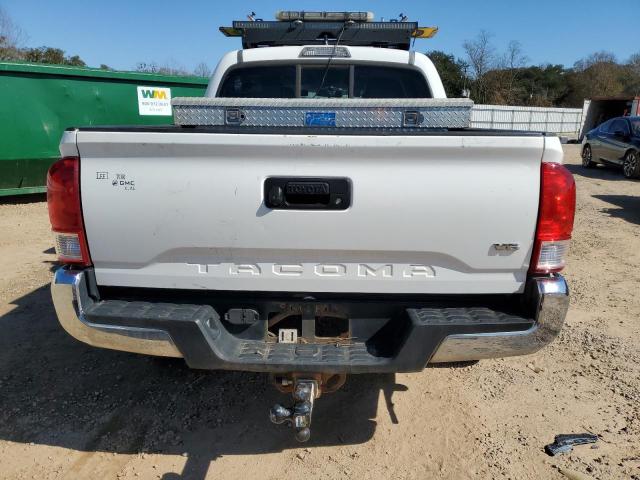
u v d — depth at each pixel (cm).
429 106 278
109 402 341
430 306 257
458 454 296
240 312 260
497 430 317
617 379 374
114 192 243
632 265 648
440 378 375
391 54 431
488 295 257
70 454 292
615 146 1486
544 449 300
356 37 486
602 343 429
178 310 251
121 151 239
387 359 246
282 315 263
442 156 233
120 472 279
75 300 247
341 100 281
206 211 242
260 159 237
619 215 951
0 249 680
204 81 1184
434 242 242
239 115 285
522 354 248
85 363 389
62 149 242
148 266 254
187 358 248
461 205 237
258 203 241
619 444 304
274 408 241
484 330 241
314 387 248
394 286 251
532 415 331
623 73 5747
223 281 254
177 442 304
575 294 543
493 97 4812
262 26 482
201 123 287
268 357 247
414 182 236
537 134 235
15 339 424
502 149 230
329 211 240
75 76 980
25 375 371
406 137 230
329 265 250
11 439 304
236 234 244
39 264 618
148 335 244
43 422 320
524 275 248
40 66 928
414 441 307
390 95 447
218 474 279
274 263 251
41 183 984
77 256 251
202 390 356
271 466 286
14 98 913
